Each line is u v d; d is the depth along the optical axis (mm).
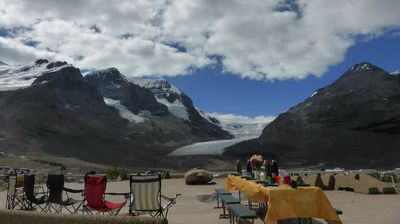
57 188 10758
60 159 134750
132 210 8828
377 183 16469
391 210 11406
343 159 161000
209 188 21234
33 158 120438
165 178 31328
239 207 8695
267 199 7582
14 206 11547
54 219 7062
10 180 11492
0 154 114750
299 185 7793
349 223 9391
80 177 33469
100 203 9320
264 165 10234
